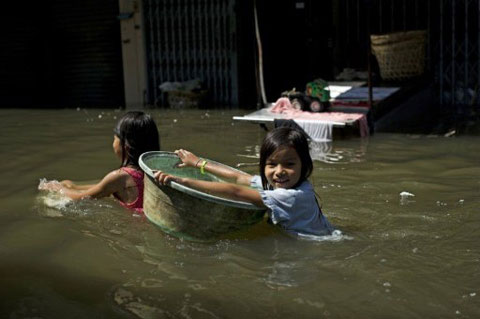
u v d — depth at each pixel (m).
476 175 5.72
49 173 6.16
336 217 4.51
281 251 3.81
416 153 6.87
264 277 3.45
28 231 4.30
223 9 12.10
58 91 14.35
